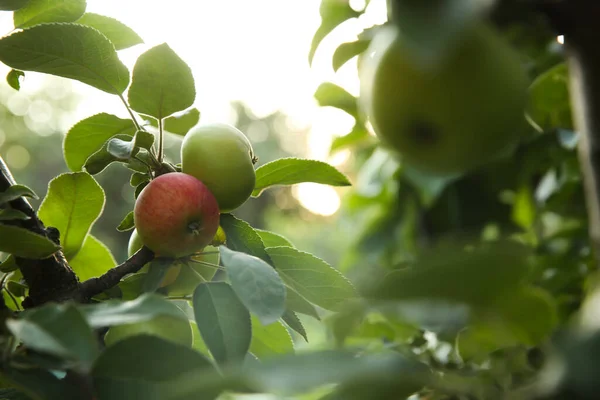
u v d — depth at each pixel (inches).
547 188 53.3
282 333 42.1
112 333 39.6
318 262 41.3
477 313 33.1
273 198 371.6
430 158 35.9
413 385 33.2
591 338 25.4
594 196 33.1
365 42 43.2
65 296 40.1
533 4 32.5
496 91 34.7
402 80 35.1
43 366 36.2
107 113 43.1
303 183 44.1
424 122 35.2
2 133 354.6
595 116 31.9
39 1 43.4
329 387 36.4
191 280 43.1
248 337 38.3
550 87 45.5
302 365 28.7
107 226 285.1
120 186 295.6
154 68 41.3
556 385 25.6
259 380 27.3
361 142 75.2
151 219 40.3
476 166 36.2
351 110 61.1
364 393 33.2
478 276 30.3
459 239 31.8
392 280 30.3
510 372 39.5
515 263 30.1
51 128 378.6
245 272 38.4
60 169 351.3
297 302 41.3
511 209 63.8
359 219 86.5
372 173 69.3
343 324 33.2
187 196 40.4
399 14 31.7
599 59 31.1
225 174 41.5
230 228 41.7
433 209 67.6
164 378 36.1
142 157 41.8
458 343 40.5
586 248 51.4
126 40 45.2
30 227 40.5
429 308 33.8
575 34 31.7
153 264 40.7
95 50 41.4
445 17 31.0
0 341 36.9
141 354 36.3
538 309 34.2
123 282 41.4
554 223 60.9
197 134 41.9
